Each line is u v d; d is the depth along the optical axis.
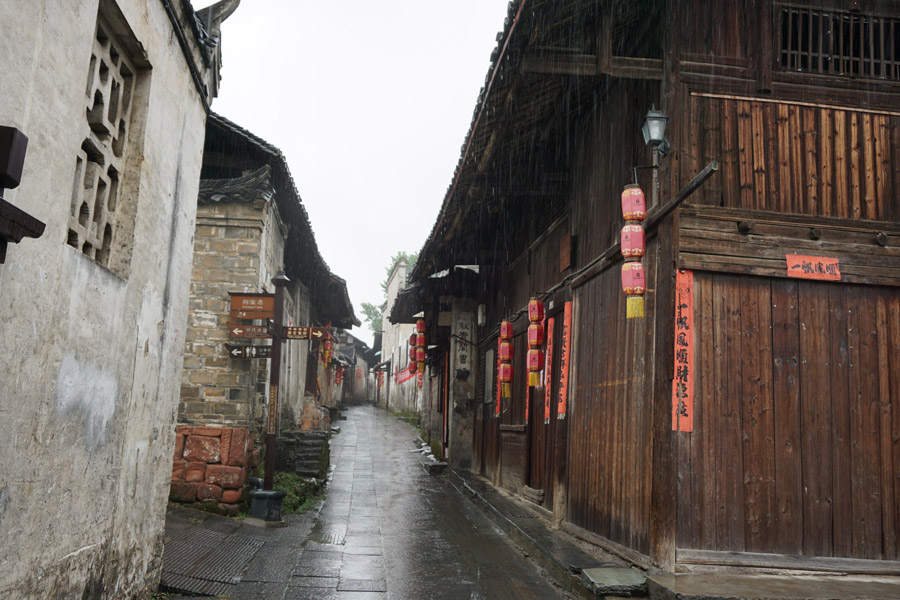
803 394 6.47
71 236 4.26
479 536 9.73
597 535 7.78
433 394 24.67
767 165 6.76
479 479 15.09
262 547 8.17
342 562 7.75
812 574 6.07
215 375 10.92
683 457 6.24
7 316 3.19
